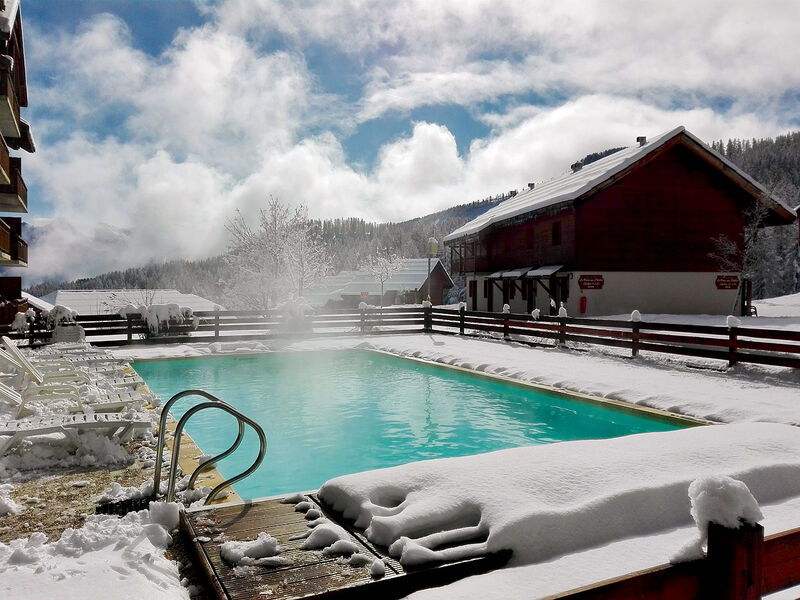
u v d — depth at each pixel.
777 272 58.41
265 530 3.40
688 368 11.05
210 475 4.91
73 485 4.66
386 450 7.75
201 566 3.00
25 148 19.59
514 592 2.62
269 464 7.14
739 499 2.18
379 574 2.80
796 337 9.52
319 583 2.72
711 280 22.72
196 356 15.14
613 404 8.59
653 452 4.20
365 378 12.95
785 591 2.96
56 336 15.65
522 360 12.77
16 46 15.97
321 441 8.15
